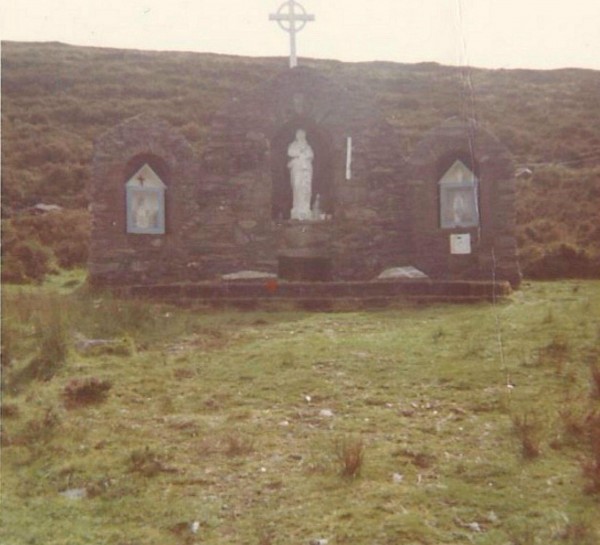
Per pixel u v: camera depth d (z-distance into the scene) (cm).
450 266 2055
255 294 1841
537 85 4225
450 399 1113
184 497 864
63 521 834
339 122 2091
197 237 2025
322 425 1039
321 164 2152
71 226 2647
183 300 1812
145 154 2022
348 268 2056
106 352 1332
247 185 2047
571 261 2239
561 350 1284
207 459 949
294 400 1130
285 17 2152
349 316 1669
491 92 4075
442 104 3950
